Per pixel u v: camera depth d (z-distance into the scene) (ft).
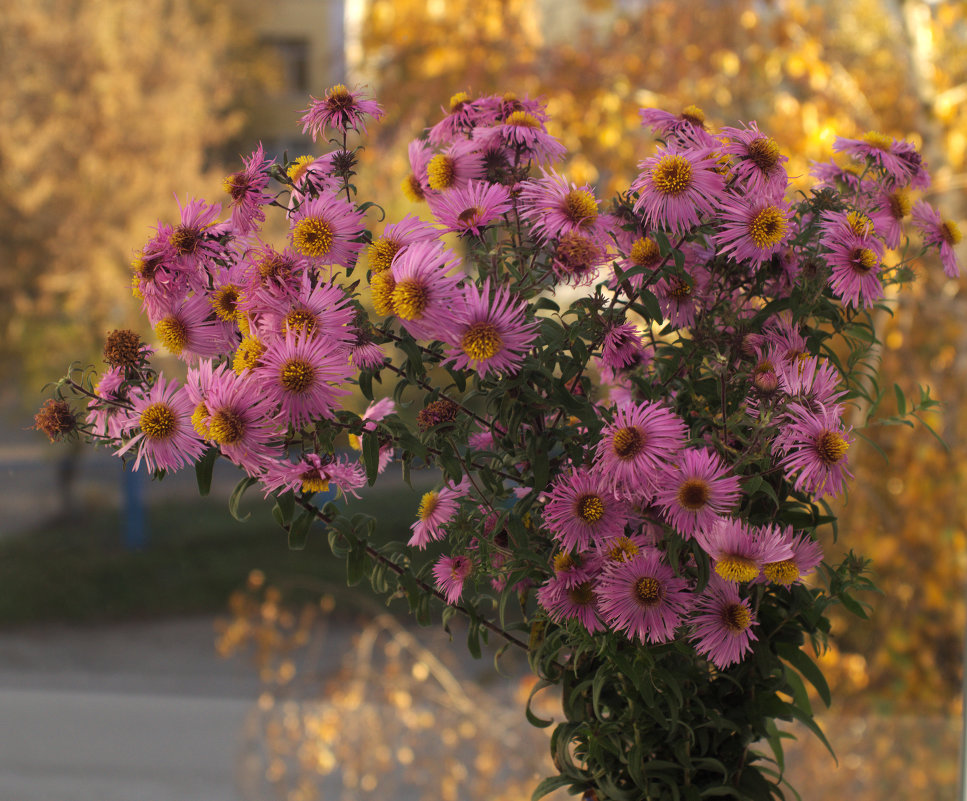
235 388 2.75
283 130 36.78
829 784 9.81
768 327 3.28
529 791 9.46
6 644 19.60
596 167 14.40
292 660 17.16
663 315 3.29
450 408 3.05
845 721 10.91
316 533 26.32
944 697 11.55
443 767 9.91
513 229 3.17
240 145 33.76
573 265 2.97
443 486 3.43
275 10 40.19
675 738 3.26
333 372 2.75
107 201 26.53
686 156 3.05
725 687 3.27
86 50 27.25
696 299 3.33
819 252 3.18
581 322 3.11
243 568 23.40
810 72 13.19
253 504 29.73
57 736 13.99
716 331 3.30
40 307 26.35
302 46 42.96
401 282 2.74
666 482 2.88
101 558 24.58
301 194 3.13
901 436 11.36
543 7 17.24
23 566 23.99
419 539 3.40
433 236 3.01
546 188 3.08
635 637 3.05
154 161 27.40
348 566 3.15
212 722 14.47
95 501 30.83
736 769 3.30
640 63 14.65
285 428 2.80
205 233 3.07
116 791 11.78
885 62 14.34
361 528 3.20
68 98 26.78
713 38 13.98
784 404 2.93
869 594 12.03
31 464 36.22
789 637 3.34
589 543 3.09
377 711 10.46
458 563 3.30
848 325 3.41
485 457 3.30
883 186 3.34
